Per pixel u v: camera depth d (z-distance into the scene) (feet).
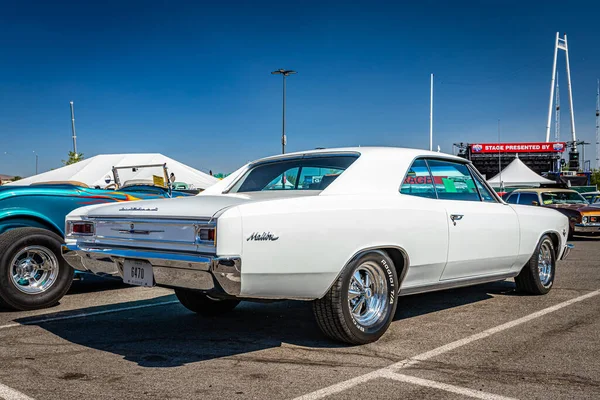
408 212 13.34
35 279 16.78
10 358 11.55
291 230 11.12
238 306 17.42
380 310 12.94
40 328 14.30
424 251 13.69
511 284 21.59
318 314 12.19
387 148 14.46
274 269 10.91
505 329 14.21
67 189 18.71
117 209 12.63
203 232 10.57
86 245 13.19
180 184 61.67
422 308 16.96
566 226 20.15
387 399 9.30
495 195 17.24
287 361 11.42
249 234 10.57
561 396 9.48
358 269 12.72
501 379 10.32
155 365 11.12
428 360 11.50
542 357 11.73
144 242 11.76
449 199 15.20
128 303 17.90
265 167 15.24
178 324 14.87
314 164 14.19
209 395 9.42
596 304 17.48
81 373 10.58
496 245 16.17
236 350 12.27
